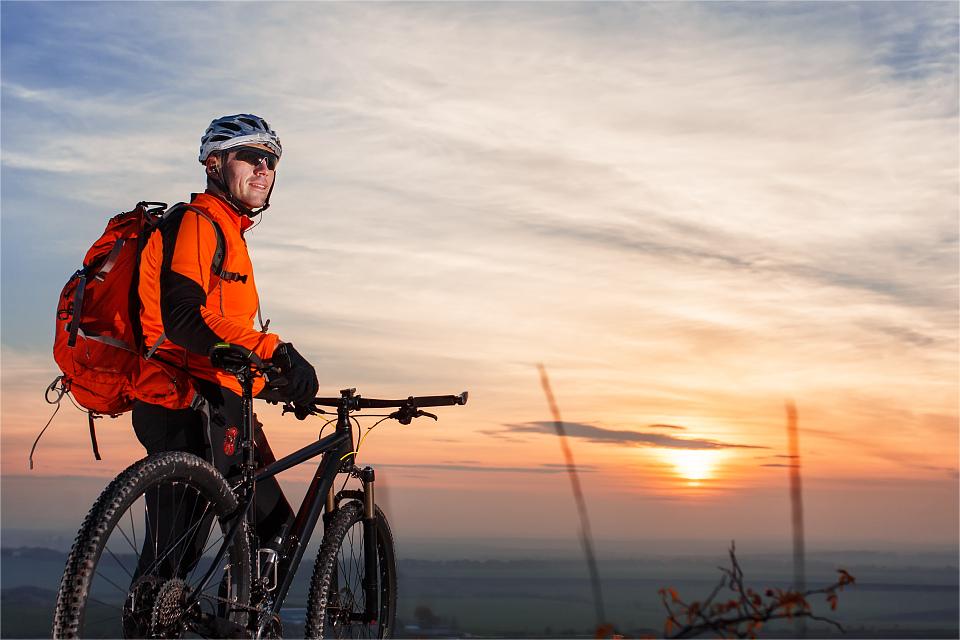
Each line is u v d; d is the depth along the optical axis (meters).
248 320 2.91
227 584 2.60
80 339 2.62
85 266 2.68
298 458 3.09
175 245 2.67
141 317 2.66
